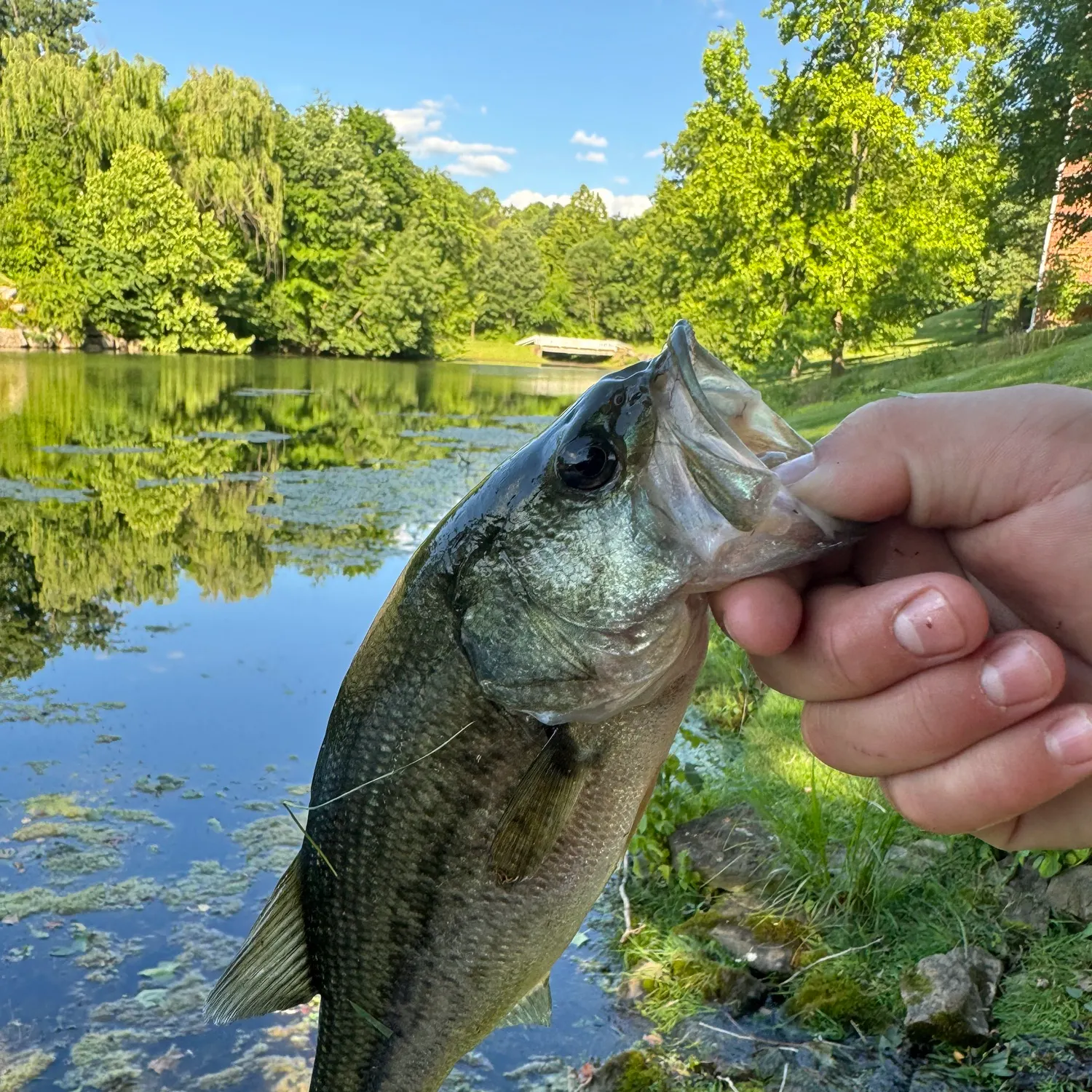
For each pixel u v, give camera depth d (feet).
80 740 2.47
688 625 0.80
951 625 0.61
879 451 0.67
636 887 1.91
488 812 0.89
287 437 8.98
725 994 1.56
